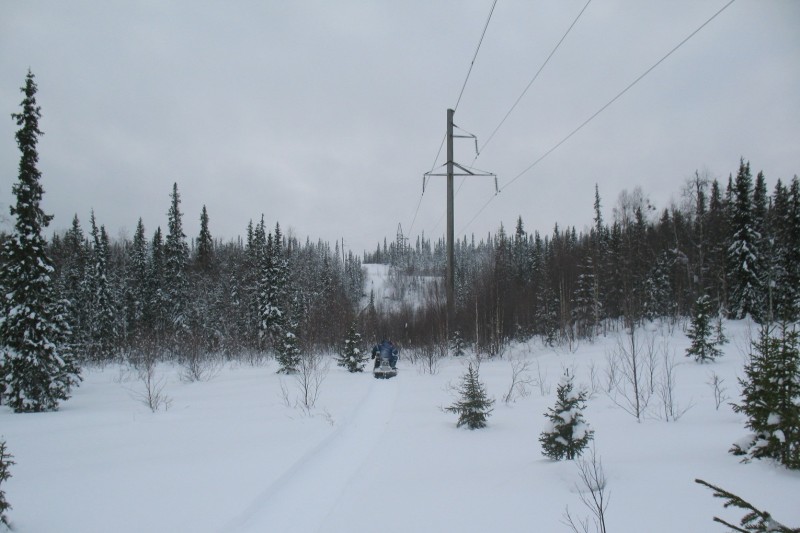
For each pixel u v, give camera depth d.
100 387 20.59
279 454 7.62
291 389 15.94
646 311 37.47
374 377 19.67
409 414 11.21
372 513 5.02
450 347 27.34
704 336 18.94
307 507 5.66
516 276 56.81
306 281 61.56
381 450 7.93
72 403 16.56
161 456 7.64
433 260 144.12
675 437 7.07
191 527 4.85
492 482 5.57
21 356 15.70
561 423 6.29
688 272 40.44
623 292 38.56
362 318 40.69
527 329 37.91
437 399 13.36
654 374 16.14
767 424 4.95
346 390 15.55
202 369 23.30
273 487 6.16
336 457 7.87
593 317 38.88
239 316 44.78
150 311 43.41
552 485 5.11
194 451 7.93
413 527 4.48
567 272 45.38
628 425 8.46
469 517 4.54
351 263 120.06
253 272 49.41
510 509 4.57
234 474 6.59
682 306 39.50
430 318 32.62
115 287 48.62
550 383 15.74
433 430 9.30
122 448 8.32
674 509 3.95
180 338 34.12
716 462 5.24
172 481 6.31
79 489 6.02
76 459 7.61
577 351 27.33
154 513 5.22
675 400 11.16
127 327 46.53
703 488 4.37
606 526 3.79
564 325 34.94
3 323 15.98
